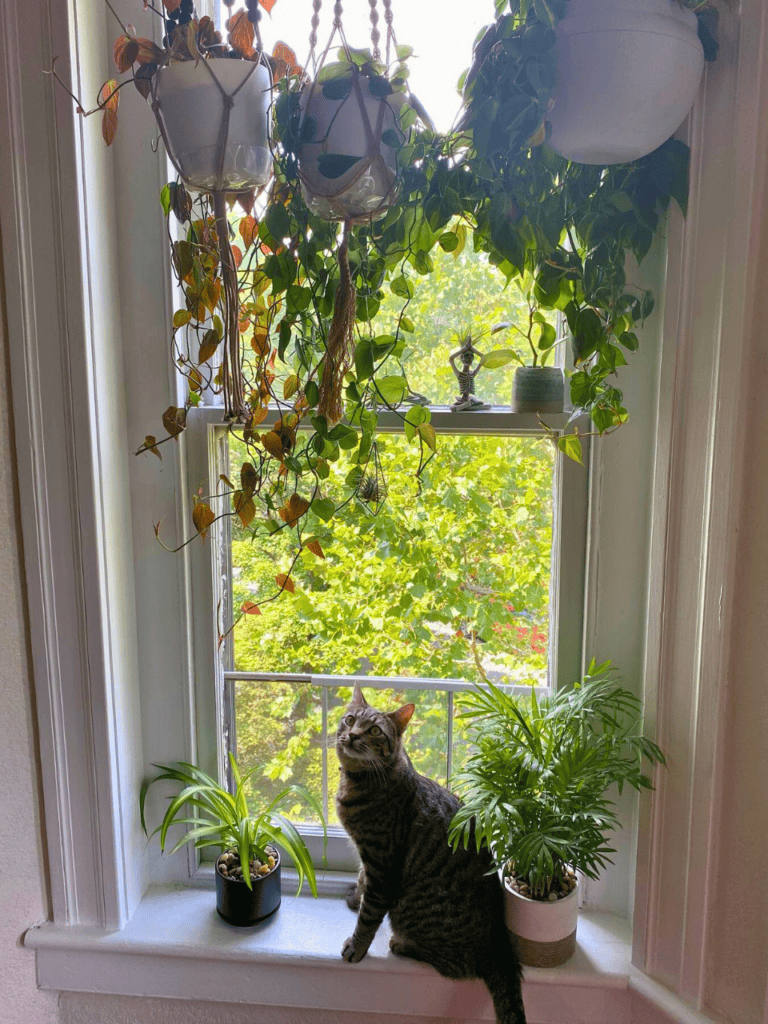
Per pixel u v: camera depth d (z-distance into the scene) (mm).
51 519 1159
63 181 1073
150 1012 1311
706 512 1009
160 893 1388
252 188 958
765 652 971
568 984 1175
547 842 1018
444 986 1220
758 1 871
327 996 1254
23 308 1096
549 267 942
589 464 1205
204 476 1296
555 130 861
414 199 941
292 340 1255
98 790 1234
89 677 1201
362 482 1168
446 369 1289
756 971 1021
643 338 1137
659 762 1087
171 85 870
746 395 941
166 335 1232
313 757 1428
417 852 1188
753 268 916
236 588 1388
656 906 1129
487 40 841
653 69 801
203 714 1378
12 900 1213
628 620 1225
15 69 1043
